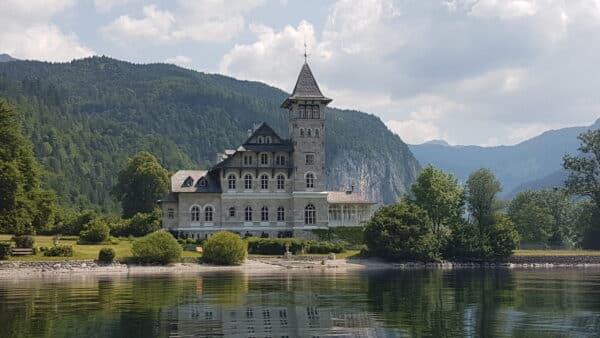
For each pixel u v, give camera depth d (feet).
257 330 127.44
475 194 398.01
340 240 389.60
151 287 205.46
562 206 538.47
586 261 378.12
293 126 392.88
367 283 225.35
